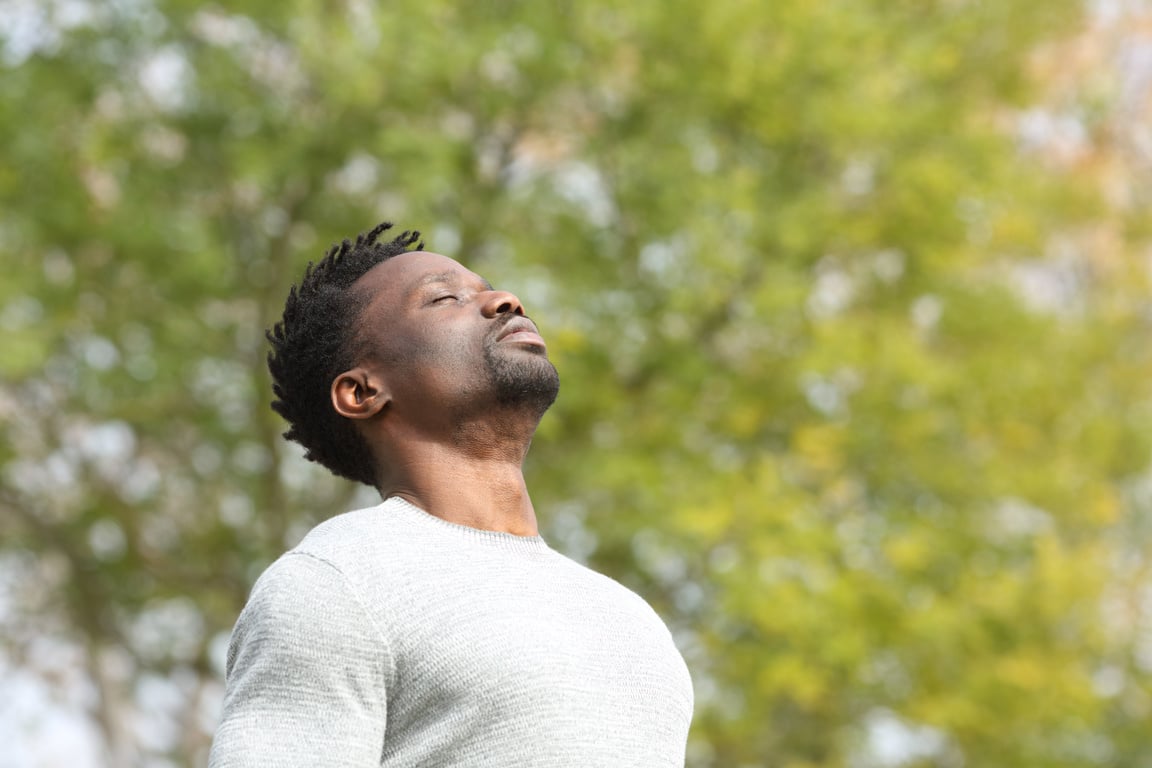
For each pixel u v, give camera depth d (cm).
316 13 1550
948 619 1555
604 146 1611
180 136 1630
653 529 1553
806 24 1597
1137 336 1959
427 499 339
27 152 1566
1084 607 1667
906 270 1745
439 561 315
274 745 291
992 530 1791
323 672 297
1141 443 1842
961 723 1571
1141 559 1948
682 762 323
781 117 1600
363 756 294
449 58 1528
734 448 1712
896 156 1706
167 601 1856
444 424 343
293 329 369
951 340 1812
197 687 2014
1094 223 1961
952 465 1755
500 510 340
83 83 1597
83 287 1627
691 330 1650
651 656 324
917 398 1708
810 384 1686
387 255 376
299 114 1597
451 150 1534
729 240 1606
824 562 1554
